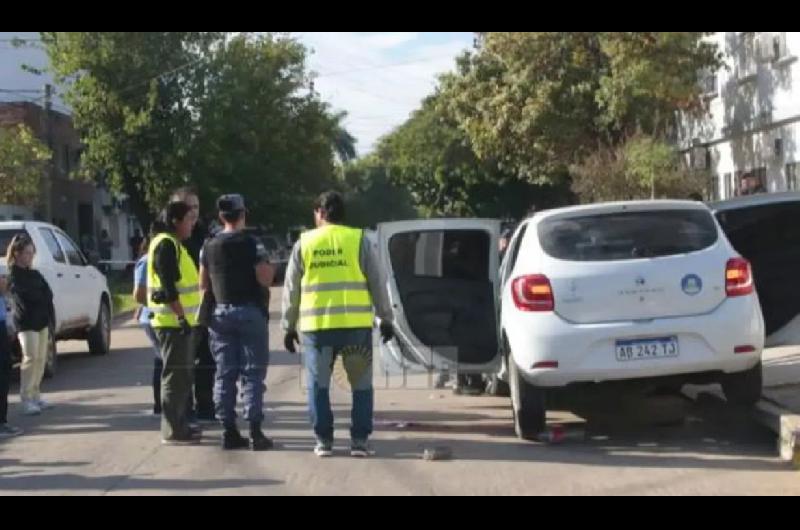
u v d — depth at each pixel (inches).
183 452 581.0
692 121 1588.3
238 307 575.2
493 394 757.9
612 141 1544.0
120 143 2576.3
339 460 549.6
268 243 2516.0
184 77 2559.1
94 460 567.5
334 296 549.6
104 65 2522.1
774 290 657.0
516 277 560.7
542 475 508.7
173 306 591.8
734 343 546.0
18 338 770.2
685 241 555.8
